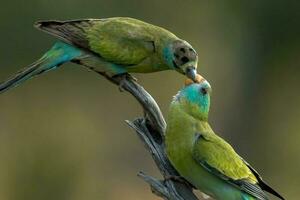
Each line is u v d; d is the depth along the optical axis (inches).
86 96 948.6
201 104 378.0
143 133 380.2
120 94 951.0
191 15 941.2
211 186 380.2
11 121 918.4
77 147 908.6
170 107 377.7
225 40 961.5
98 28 412.2
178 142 374.0
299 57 957.2
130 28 412.5
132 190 903.1
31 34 869.8
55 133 916.6
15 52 870.4
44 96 937.5
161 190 376.8
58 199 835.4
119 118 950.4
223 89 996.6
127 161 934.4
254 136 991.6
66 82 941.8
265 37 953.5
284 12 936.3
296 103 980.6
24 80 408.8
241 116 994.7
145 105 382.3
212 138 379.9
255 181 382.3
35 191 831.1
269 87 981.2
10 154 872.9
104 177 900.6
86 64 413.7
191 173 376.5
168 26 934.4
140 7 900.6
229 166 378.3
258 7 939.3
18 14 868.0
